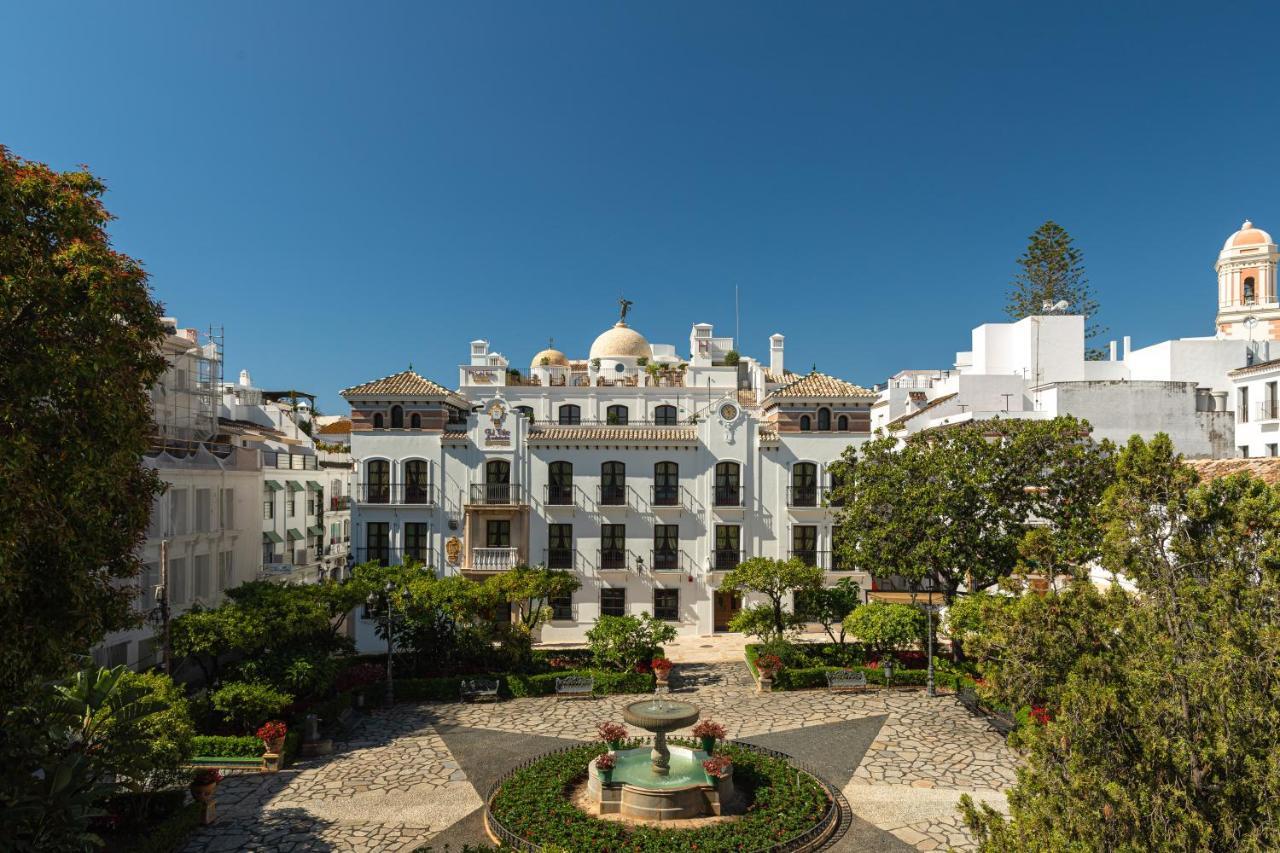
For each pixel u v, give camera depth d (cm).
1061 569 1994
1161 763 923
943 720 2592
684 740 2311
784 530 3978
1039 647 1641
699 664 3409
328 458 5631
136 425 1431
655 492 3981
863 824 1839
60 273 1262
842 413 4006
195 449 3528
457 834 1819
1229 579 1020
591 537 3962
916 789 2033
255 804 1984
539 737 2491
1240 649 933
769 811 1825
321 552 4988
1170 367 4569
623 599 3966
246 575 3712
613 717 2692
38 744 1438
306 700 2670
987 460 2927
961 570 2973
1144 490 1177
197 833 1819
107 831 1712
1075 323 4750
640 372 5131
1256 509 1077
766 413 4353
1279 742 880
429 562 3916
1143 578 1141
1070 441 2906
